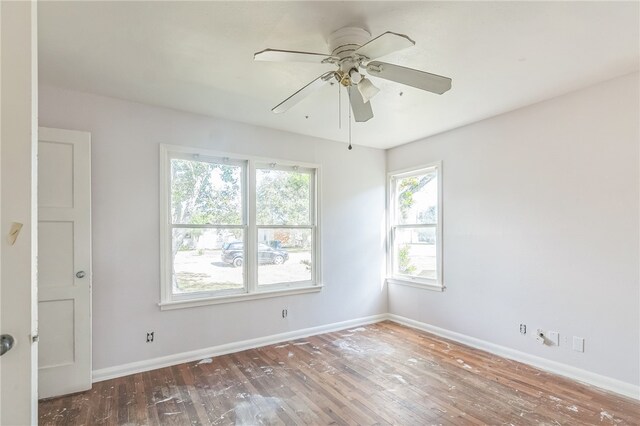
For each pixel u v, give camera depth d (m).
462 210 3.77
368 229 4.61
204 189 3.45
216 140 3.47
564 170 2.90
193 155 3.38
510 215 3.30
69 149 2.65
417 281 4.31
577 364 2.80
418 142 4.32
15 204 0.85
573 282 2.83
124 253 2.97
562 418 2.24
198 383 2.77
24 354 0.85
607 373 2.63
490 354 3.40
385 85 2.70
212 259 3.47
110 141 2.94
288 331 3.88
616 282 2.59
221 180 3.56
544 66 2.41
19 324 0.85
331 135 4.11
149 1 1.69
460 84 2.70
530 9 1.78
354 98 2.25
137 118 3.06
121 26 1.91
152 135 3.13
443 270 3.97
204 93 2.87
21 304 0.85
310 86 2.11
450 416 2.28
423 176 4.33
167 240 3.19
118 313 2.93
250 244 3.66
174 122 3.24
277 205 3.92
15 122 0.85
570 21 1.88
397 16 1.85
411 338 3.91
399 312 4.58
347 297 4.38
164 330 3.14
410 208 4.52
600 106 2.69
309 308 4.06
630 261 2.52
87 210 2.69
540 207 3.07
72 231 2.64
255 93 2.87
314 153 4.16
